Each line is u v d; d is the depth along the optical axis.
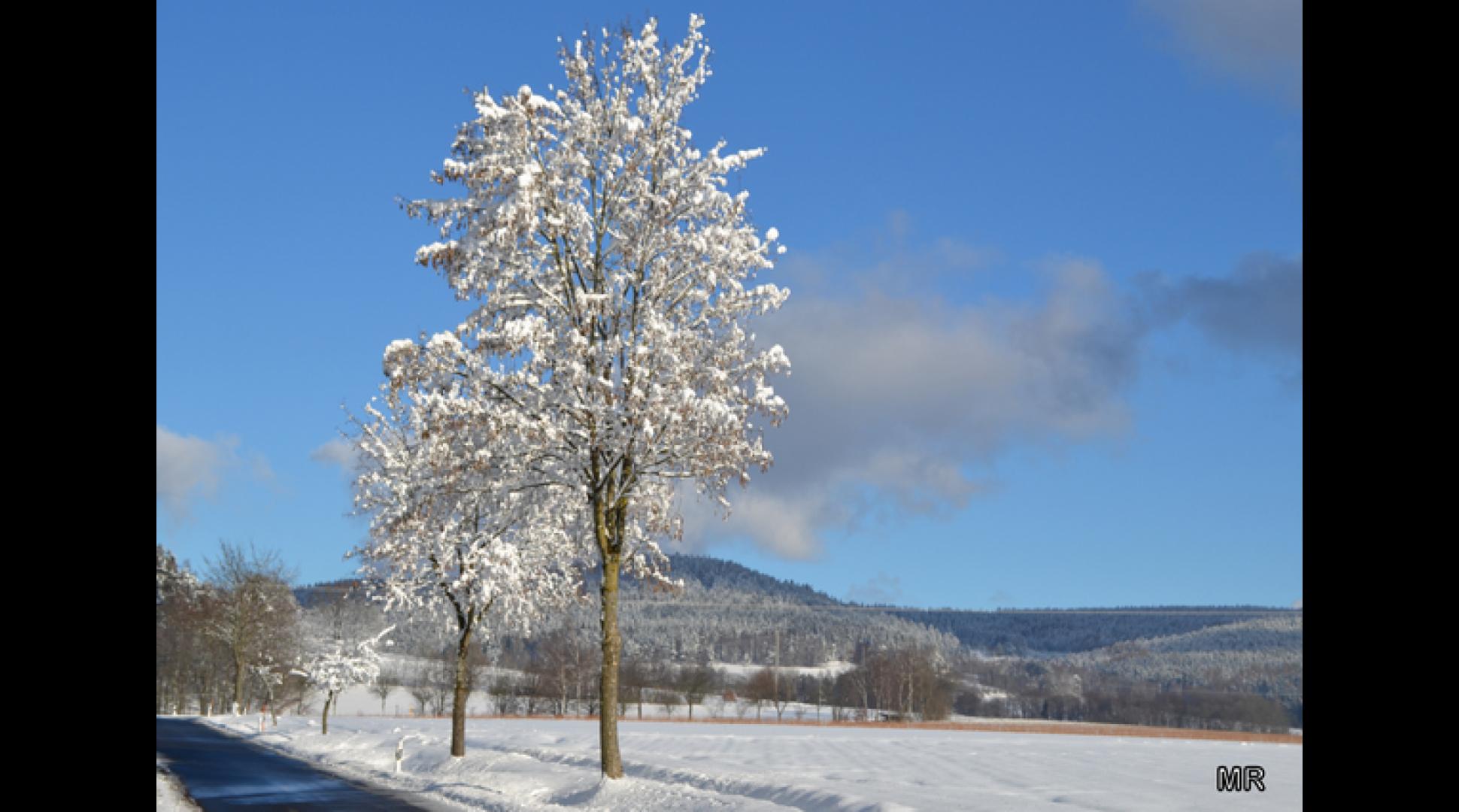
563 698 111.44
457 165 22.25
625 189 23.98
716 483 23.70
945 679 139.75
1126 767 33.91
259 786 28.34
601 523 23.38
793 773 29.34
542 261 23.83
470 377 22.67
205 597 100.44
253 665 91.94
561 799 23.61
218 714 113.62
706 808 19.67
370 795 26.05
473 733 53.78
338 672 56.97
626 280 23.30
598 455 23.41
